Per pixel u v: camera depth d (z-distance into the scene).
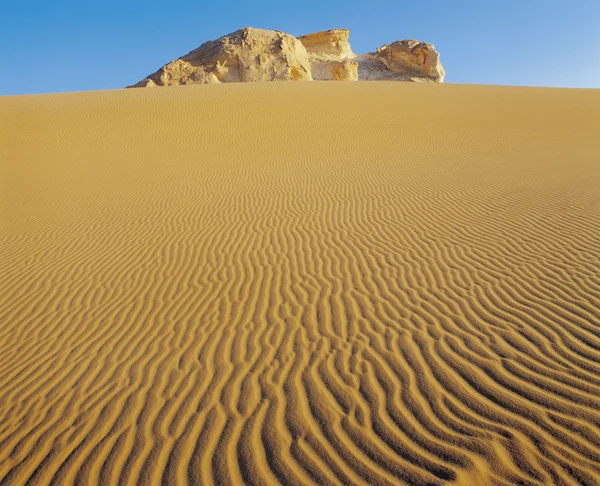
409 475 3.00
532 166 13.13
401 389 3.89
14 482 3.21
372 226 8.75
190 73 55.59
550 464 2.99
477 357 4.25
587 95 27.38
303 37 75.38
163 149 18.56
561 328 4.62
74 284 6.95
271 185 12.95
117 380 4.40
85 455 3.42
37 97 27.83
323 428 3.50
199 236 8.84
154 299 6.23
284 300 5.87
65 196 12.48
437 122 21.34
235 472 3.14
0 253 8.56
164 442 3.49
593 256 6.36
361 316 5.28
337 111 23.66
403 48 71.00
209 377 4.31
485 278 6.02
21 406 4.12
